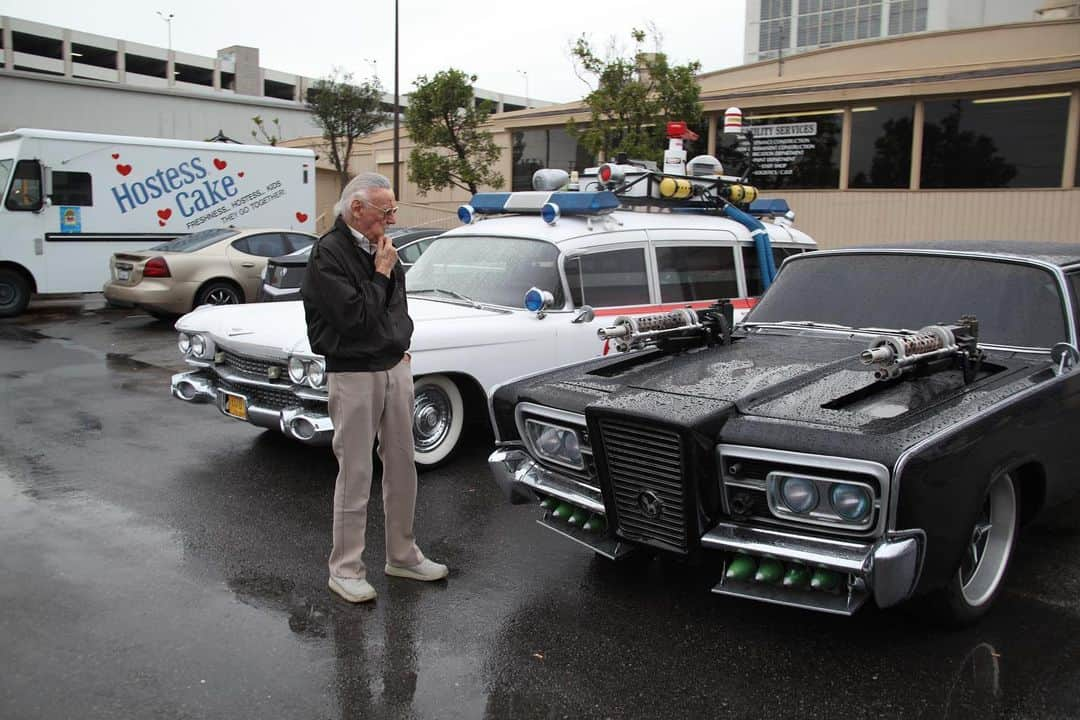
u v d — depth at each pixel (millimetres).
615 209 6551
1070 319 4203
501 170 23438
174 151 14938
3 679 3217
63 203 13820
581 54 17438
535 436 4184
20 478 5609
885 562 3004
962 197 16297
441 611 3871
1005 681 3287
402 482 4102
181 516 4996
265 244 13617
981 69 16203
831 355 4125
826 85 17281
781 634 3670
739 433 3340
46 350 10633
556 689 3238
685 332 4551
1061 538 4762
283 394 5594
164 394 8211
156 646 3496
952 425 3229
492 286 6336
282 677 3287
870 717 3061
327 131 30859
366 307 3736
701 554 3500
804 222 18016
